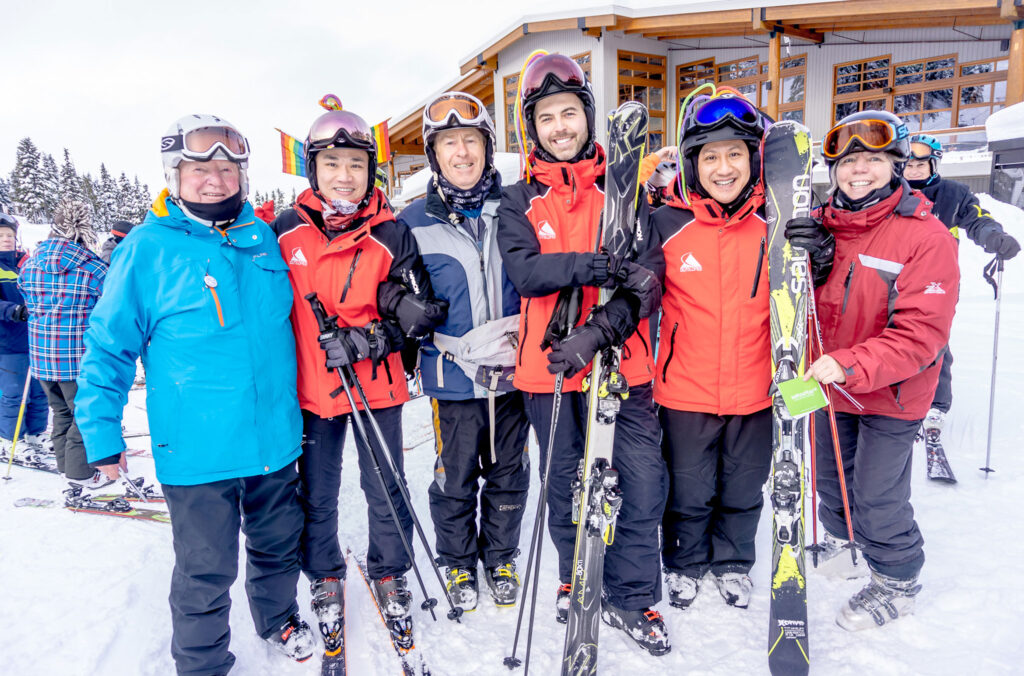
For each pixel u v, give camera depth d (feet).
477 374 6.15
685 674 5.35
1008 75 28.76
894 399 5.50
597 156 5.89
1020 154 26.32
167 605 6.77
